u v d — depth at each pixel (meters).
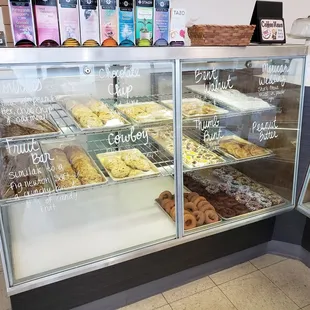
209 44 1.55
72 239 1.61
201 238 1.83
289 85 1.89
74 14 1.28
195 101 1.73
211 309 1.73
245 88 1.83
